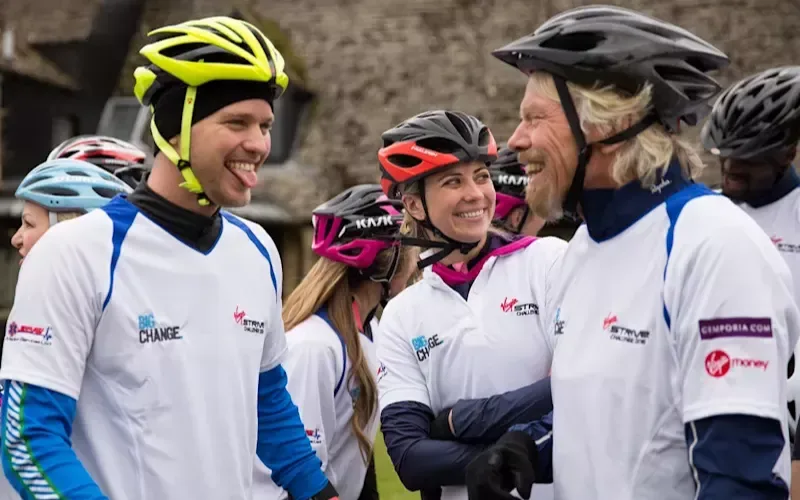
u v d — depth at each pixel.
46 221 10.02
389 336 9.52
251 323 7.91
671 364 6.28
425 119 9.37
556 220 7.27
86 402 7.32
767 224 12.12
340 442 10.59
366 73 50.91
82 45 52.00
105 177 10.40
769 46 47.22
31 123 49.47
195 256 7.62
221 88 7.36
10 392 7.06
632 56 6.45
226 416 7.58
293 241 46.50
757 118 11.51
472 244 9.26
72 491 6.80
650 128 6.61
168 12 53.56
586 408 6.58
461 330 9.12
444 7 50.72
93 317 7.21
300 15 52.25
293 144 50.28
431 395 9.25
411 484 8.76
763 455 5.82
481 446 8.48
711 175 43.38
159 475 7.22
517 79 49.16
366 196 10.76
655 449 6.29
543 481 7.67
